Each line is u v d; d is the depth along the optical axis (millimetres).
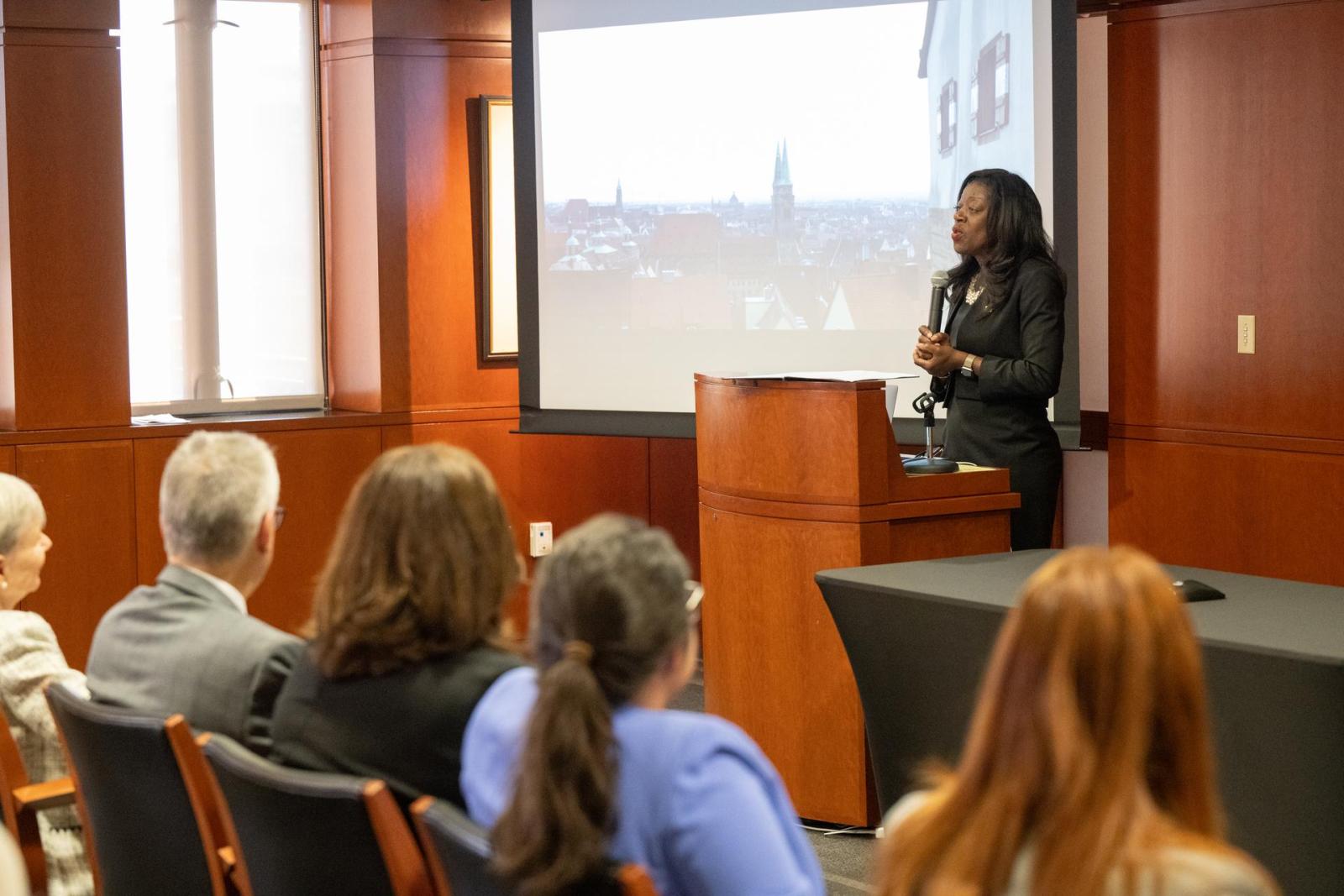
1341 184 4266
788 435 3367
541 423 5586
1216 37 4492
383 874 1678
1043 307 3670
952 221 4832
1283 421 4430
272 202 5648
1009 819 1142
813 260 5109
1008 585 2523
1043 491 3766
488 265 5684
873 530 3295
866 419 3264
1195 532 4660
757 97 5156
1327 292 4312
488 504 1854
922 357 3756
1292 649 1966
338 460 5500
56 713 2172
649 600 1470
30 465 4984
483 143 5629
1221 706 2064
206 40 5434
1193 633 1176
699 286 5305
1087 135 4879
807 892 1396
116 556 5129
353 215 5613
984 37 4691
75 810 2537
